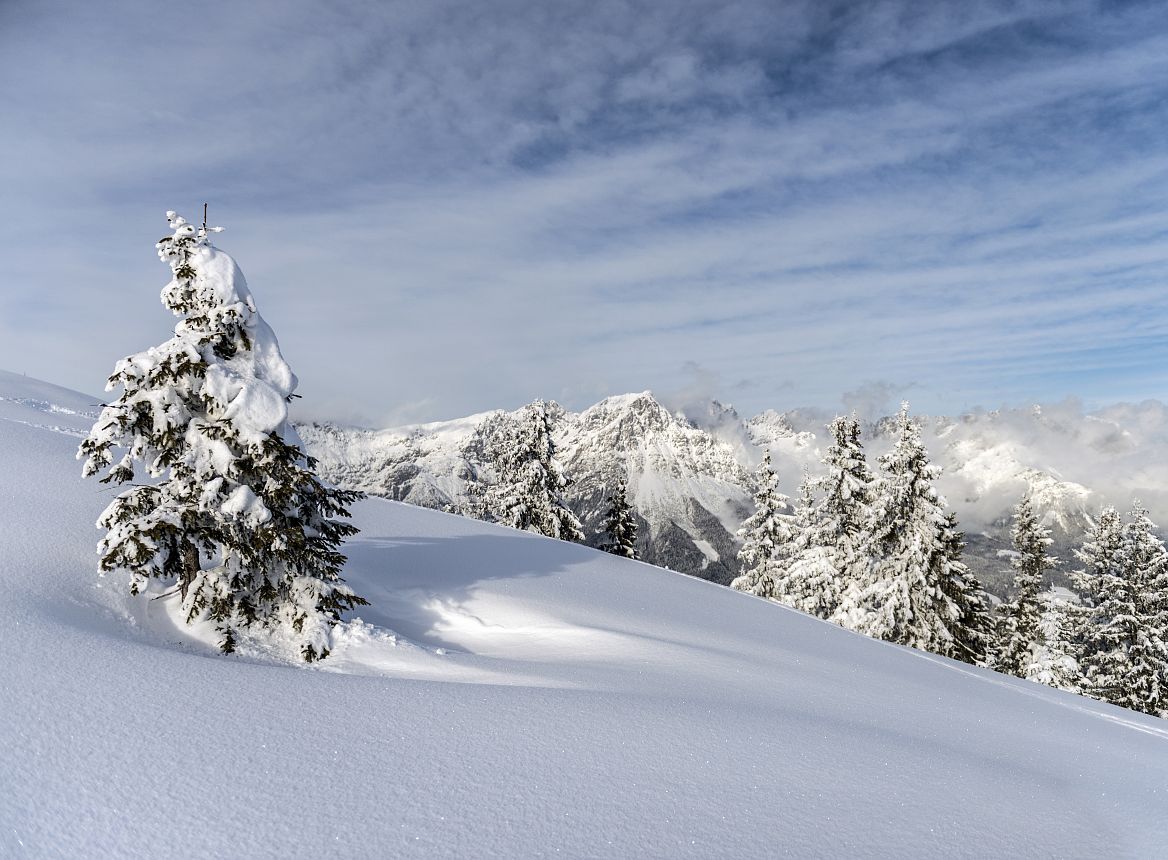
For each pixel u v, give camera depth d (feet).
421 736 18.78
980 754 26.21
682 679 31.19
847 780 19.51
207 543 31.58
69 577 29.81
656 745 20.01
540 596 46.44
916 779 20.58
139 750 15.81
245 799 14.33
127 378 30.83
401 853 12.92
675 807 16.12
